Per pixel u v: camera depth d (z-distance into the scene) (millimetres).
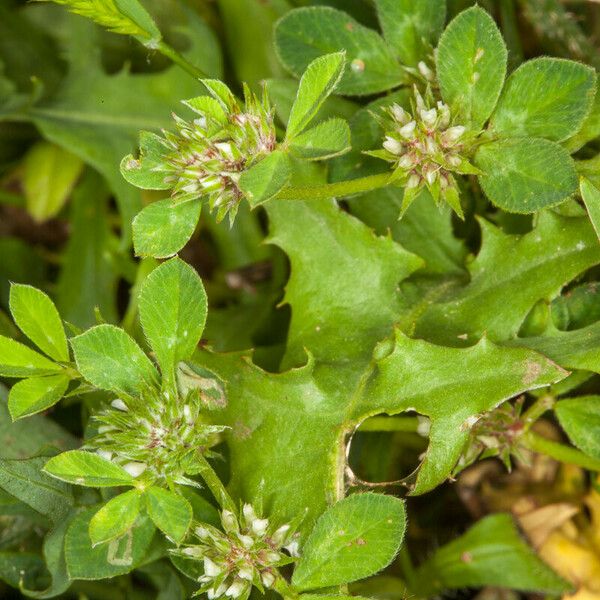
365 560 229
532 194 234
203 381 236
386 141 235
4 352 235
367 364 243
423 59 249
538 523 264
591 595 261
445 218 257
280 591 230
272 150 229
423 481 231
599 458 246
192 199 231
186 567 237
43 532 258
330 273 250
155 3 282
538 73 234
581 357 234
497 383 232
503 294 244
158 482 232
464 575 265
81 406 275
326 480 235
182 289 232
